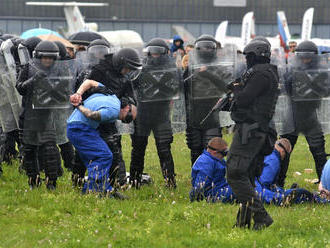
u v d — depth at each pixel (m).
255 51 16.45
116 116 19.88
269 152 16.52
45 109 20.80
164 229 16.92
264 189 21.17
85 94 20.34
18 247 15.24
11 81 22.50
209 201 20.44
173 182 23.20
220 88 21.97
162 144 22.83
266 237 15.98
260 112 16.19
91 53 21.45
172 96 22.25
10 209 19.05
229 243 15.61
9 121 23.52
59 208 18.95
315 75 22.70
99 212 18.56
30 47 22.03
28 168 21.80
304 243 15.51
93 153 20.02
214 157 20.94
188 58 22.14
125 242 15.64
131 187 22.89
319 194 21.41
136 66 20.30
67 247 15.26
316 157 23.70
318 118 23.22
